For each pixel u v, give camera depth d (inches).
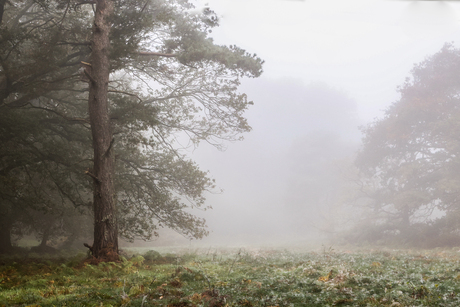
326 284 278.2
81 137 682.2
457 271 344.8
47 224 934.4
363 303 215.8
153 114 613.3
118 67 567.8
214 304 227.5
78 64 658.8
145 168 760.3
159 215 789.9
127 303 229.5
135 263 497.0
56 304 233.1
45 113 671.8
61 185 703.7
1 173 605.0
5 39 561.9
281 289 274.2
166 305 221.0
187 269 395.2
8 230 801.6
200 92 706.8
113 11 579.8
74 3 605.6
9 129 569.3
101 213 522.0
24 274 413.7
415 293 234.4
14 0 673.0
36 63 571.8
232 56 586.6
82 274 406.9
